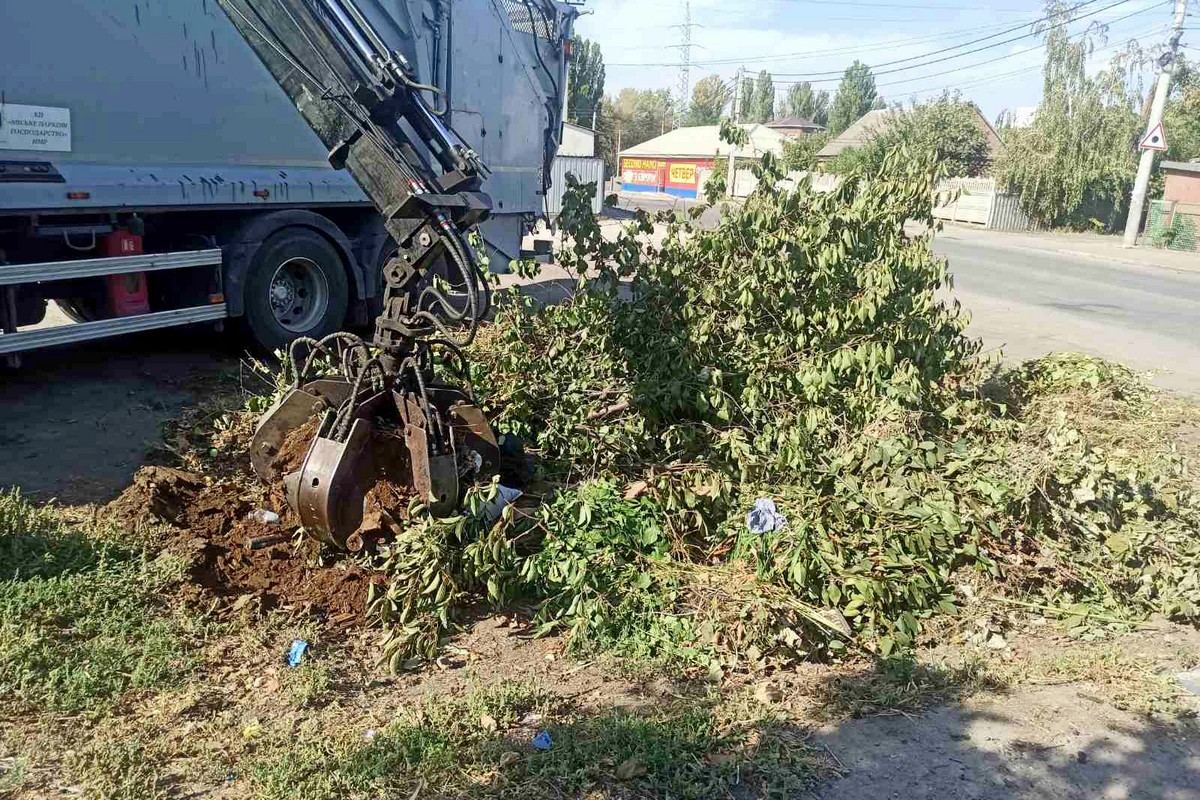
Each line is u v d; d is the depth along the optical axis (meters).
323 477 3.94
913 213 6.25
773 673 3.75
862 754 3.16
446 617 3.96
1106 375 7.60
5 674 3.35
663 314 5.86
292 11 4.48
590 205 6.03
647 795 2.89
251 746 3.09
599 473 5.03
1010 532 4.62
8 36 5.89
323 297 8.57
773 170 6.08
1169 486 5.53
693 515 4.73
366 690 3.52
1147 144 28.31
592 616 3.91
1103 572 4.52
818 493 4.62
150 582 4.03
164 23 6.84
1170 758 3.20
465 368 5.12
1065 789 3.02
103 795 2.80
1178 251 28.70
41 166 6.16
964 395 7.13
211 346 8.62
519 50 10.87
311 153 8.25
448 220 4.20
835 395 5.54
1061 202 36.97
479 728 3.21
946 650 3.98
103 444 5.86
